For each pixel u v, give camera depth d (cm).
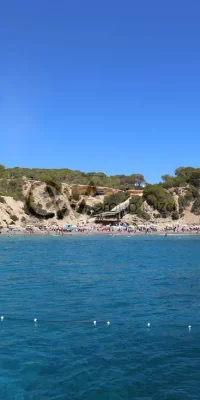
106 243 8912
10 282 3225
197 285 3086
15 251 6619
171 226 14175
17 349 1514
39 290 2830
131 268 4297
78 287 2978
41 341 1612
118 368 1333
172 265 4612
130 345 1563
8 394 1154
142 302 2392
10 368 1335
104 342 1599
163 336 1678
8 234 11431
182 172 19500
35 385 1210
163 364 1366
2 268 4244
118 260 5247
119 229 13200
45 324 1867
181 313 2095
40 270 4078
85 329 1784
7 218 13238
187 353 1471
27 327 1816
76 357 1434
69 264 4709
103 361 1394
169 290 2844
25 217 14050
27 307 2228
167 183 16800
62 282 3241
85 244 8538
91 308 2209
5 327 1814
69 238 10569
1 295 2619
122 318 1984
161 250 7044
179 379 1246
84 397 1132
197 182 16562
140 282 3250
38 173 17512
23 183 15212
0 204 13400
